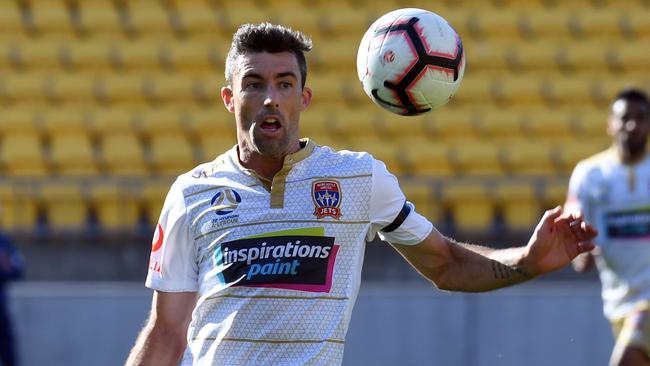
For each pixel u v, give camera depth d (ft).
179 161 145.69
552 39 158.61
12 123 146.61
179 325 42.91
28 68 152.15
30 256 125.39
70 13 157.99
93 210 133.49
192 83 152.46
